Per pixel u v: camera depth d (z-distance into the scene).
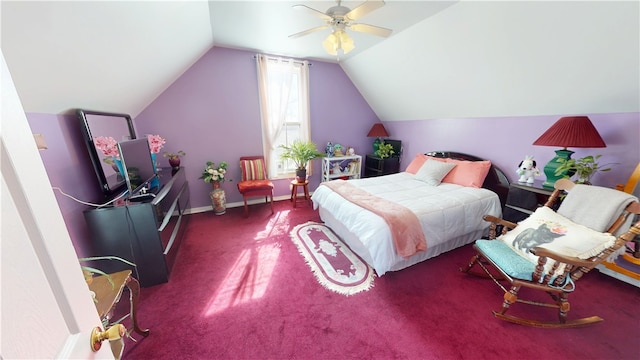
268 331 1.55
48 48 1.17
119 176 2.21
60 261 0.49
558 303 1.56
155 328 1.56
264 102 3.61
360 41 2.94
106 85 1.90
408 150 4.24
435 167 3.04
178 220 2.63
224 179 3.57
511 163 2.78
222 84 3.42
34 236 0.43
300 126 4.00
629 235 1.38
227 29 2.68
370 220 1.98
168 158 3.30
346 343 1.46
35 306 0.41
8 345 0.34
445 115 3.46
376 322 1.61
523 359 1.35
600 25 1.58
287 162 4.12
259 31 2.73
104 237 1.80
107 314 1.08
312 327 1.58
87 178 1.96
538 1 1.68
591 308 1.70
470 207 2.32
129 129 2.65
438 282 2.01
